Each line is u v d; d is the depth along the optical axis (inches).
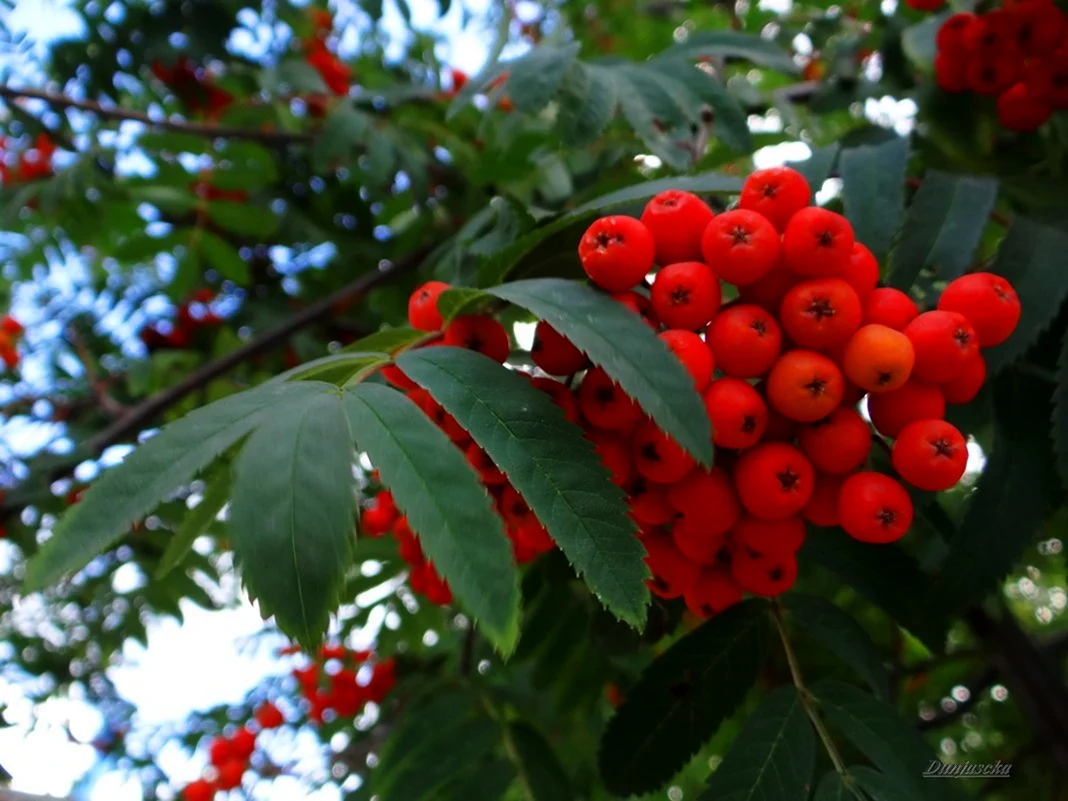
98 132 12.3
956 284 5.2
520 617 3.6
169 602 13.0
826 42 13.0
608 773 6.0
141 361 14.1
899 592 6.6
